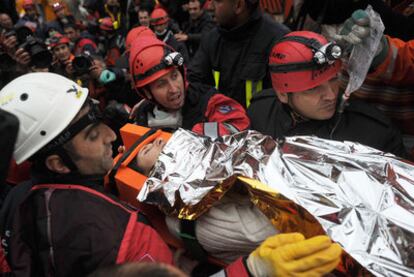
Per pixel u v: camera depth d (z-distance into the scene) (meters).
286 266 0.71
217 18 1.88
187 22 4.71
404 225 0.77
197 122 1.58
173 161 0.98
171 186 0.90
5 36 2.69
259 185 0.81
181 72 1.59
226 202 0.91
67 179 0.97
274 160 0.90
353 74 1.13
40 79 0.96
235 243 0.87
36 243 0.93
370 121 1.23
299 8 1.88
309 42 1.13
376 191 0.83
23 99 0.92
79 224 0.88
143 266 0.50
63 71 2.56
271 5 2.64
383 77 1.26
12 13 5.52
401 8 1.65
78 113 0.95
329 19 1.63
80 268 0.87
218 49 1.98
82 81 2.42
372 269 0.72
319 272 0.72
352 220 0.78
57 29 4.53
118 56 4.46
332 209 0.79
